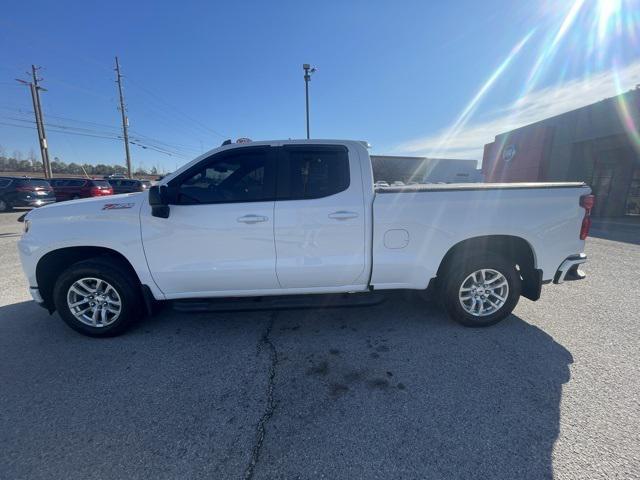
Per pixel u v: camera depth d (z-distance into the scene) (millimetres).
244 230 3072
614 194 16031
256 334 3340
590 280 5035
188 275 3137
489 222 3164
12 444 2000
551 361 2789
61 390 2500
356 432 2055
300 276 3184
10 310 3988
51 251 3137
